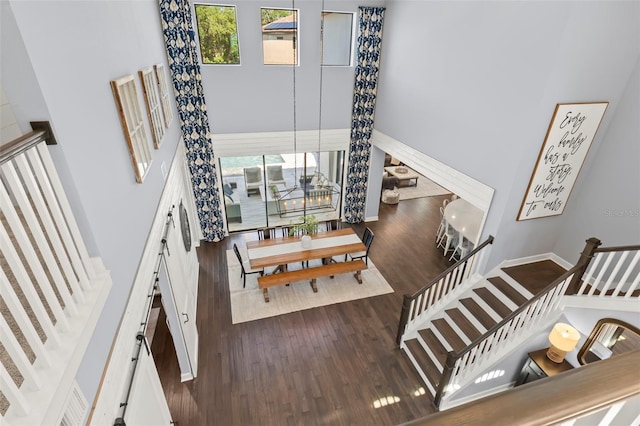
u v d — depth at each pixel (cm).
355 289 636
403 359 494
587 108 412
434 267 705
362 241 693
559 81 379
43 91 158
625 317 381
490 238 481
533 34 381
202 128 662
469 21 465
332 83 726
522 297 482
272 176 831
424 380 460
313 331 539
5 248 130
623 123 437
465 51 480
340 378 462
